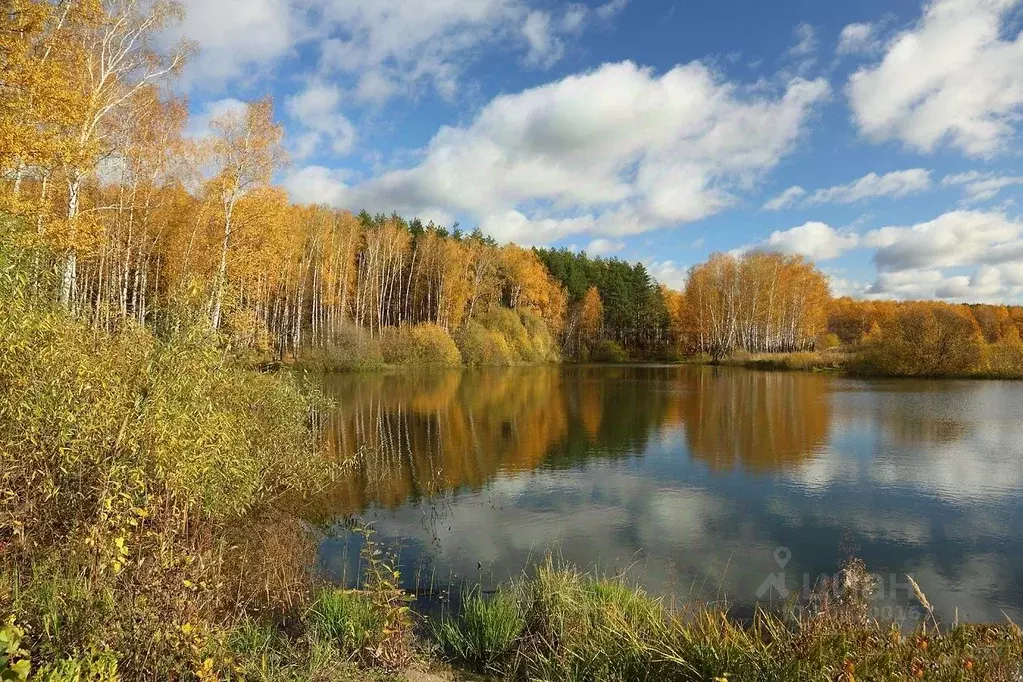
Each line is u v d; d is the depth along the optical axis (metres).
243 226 24.30
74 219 13.55
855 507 11.13
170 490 5.97
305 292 50.38
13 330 5.50
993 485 12.82
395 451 16.58
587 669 4.61
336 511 10.58
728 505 11.25
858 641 4.70
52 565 4.77
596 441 18.23
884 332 45.34
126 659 3.88
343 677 4.47
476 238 71.25
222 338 7.65
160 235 28.64
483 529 9.67
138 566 4.41
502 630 5.34
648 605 5.83
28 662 2.90
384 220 69.88
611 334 84.56
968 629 5.11
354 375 43.53
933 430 20.02
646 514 10.62
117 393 6.04
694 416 23.55
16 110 12.67
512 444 17.73
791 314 63.16
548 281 75.75
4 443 5.30
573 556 8.47
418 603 6.67
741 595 7.07
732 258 65.94
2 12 12.30
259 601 6.32
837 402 27.78
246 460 8.64
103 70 17.36
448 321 58.16
